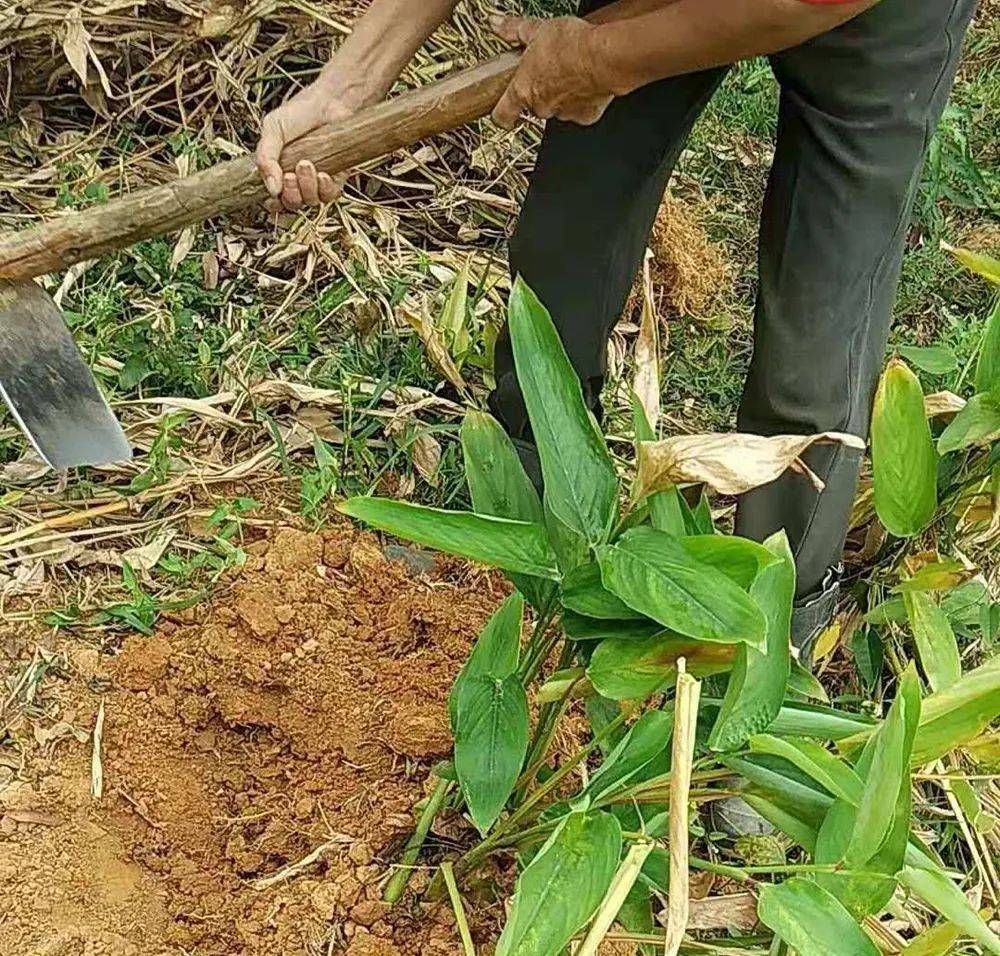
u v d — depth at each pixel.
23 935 1.30
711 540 1.04
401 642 1.62
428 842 1.41
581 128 1.60
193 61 2.22
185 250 2.07
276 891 1.37
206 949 1.34
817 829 1.09
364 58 1.51
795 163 1.43
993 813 1.64
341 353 2.02
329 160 1.44
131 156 2.18
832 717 1.12
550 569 1.07
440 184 2.36
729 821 1.52
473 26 2.51
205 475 1.78
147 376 1.87
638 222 1.66
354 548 1.71
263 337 2.00
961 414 1.51
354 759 1.48
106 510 1.71
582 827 0.99
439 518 1.05
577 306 1.71
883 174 1.39
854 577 1.84
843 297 1.44
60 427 1.51
